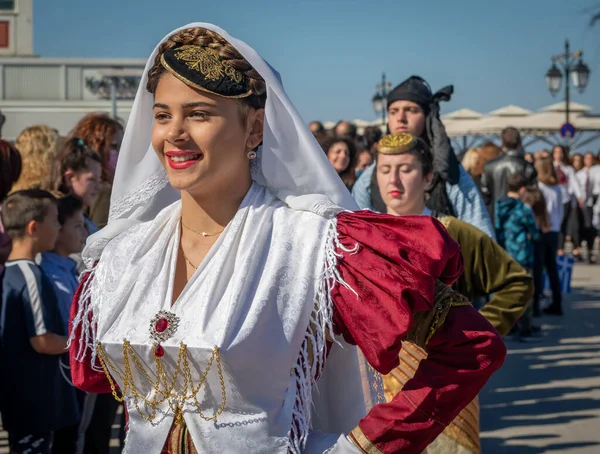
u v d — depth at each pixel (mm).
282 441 1782
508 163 9000
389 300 1751
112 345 1850
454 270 1866
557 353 8047
